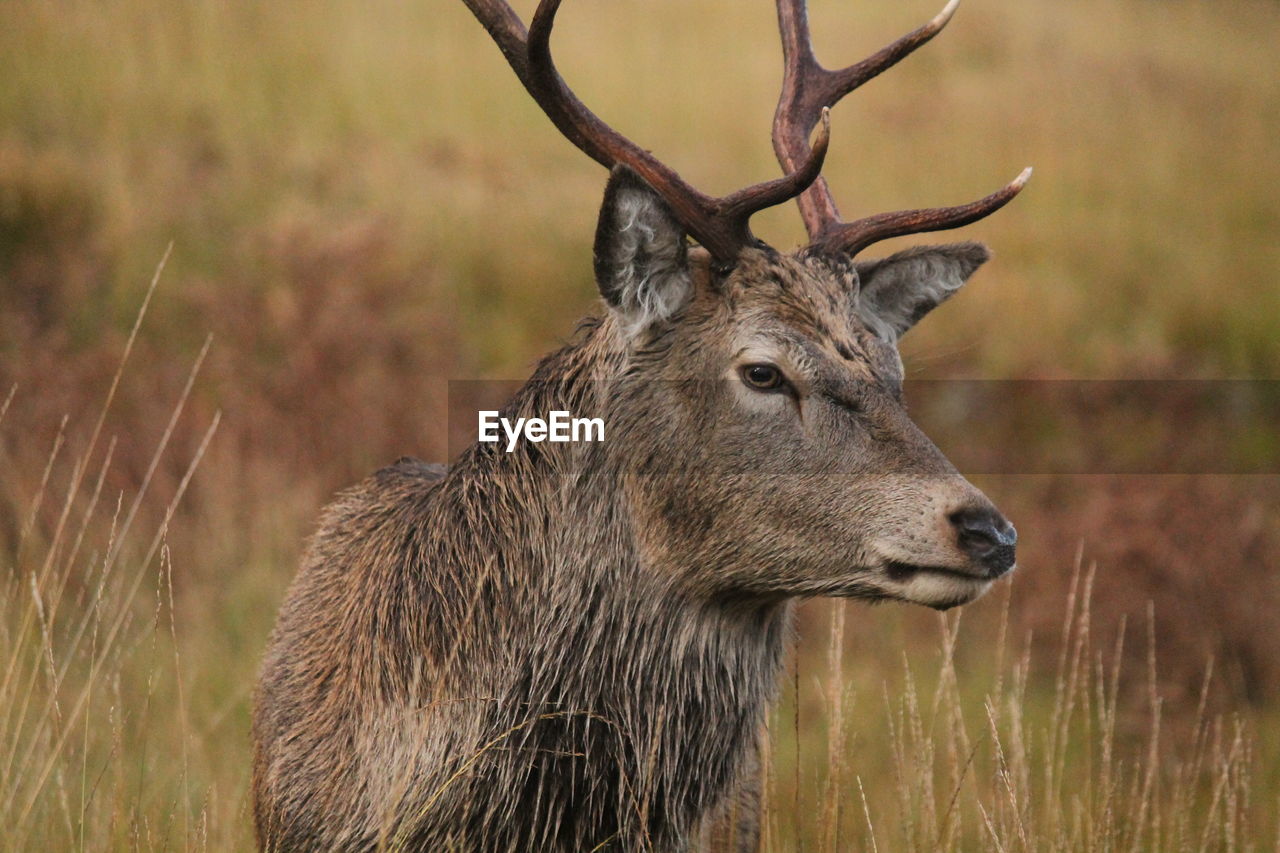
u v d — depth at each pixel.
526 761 13.12
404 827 12.94
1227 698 25.64
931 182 53.19
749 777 15.88
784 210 47.91
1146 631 26.42
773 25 66.94
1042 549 28.36
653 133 52.12
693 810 13.93
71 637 23.00
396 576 14.12
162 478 27.48
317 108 48.91
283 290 34.28
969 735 23.83
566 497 13.57
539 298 40.31
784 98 16.30
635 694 13.43
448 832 13.02
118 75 47.09
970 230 50.44
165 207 39.38
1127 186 56.91
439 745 13.12
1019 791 17.34
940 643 27.36
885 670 26.53
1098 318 45.53
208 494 27.39
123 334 33.78
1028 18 75.50
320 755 13.97
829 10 71.12
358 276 35.97
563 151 50.47
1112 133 62.34
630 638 13.45
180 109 46.16
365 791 13.40
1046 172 56.31
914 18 72.06
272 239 37.81
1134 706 25.25
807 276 13.66
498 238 42.31
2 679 17.67
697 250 14.23
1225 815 21.11
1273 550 27.31
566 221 44.28
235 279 36.41
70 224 38.28
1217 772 19.53
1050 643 26.92
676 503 13.39
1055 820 17.73
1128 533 27.58
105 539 25.83
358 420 30.55
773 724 16.41
